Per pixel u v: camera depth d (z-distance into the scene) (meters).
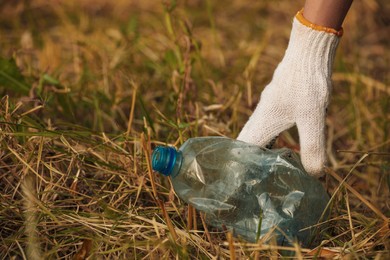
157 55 3.77
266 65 3.95
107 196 2.41
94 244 2.19
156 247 2.11
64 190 2.44
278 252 2.16
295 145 2.95
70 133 2.48
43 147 2.49
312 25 2.10
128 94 3.33
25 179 2.39
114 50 3.83
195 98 3.09
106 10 4.75
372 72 3.95
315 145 2.18
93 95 3.21
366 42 4.37
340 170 2.88
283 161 2.20
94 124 3.06
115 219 2.28
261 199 2.15
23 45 3.85
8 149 2.46
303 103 2.15
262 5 4.79
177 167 2.11
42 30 4.31
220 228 2.28
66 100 3.04
